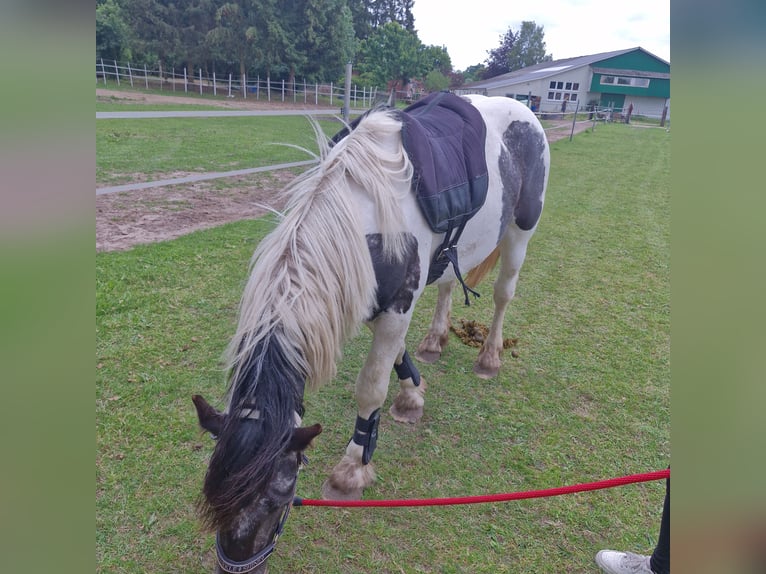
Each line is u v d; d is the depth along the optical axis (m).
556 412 2.77
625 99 30.73
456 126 2.16
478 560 1.90
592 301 4.23
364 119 1.91
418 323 3.71
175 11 27.34
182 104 17.09
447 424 2.62
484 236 2.37
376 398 2.03
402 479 2.25
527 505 2.17
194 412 2.51
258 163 8.34
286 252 1.58
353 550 1.91
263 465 1.22
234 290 3.73
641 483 2.33
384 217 1.71
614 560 1.85
